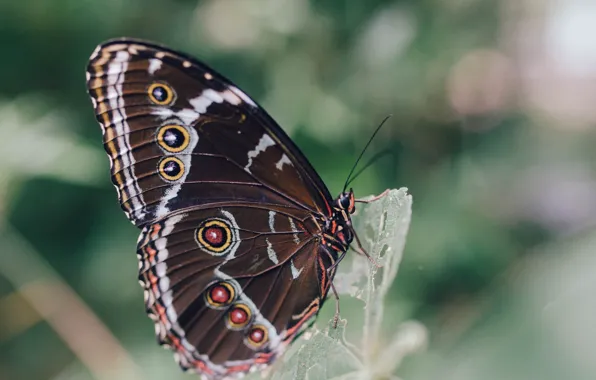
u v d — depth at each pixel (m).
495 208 0.64
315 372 0.34
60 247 0.51
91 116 0.53
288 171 0.36
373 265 0.34
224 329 0.36
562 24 0.83
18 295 0.46
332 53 0.59
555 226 0.62
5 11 0.54
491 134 0.68
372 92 0.59
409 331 0.35
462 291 0.53
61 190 0.51
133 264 0.50
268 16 0.58
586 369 0.33
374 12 0.59
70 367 0.49
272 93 0.57
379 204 0.35
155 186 0.35
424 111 0.61
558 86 0.86
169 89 0.35
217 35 0.59
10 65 0.55
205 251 0.36
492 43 0.68
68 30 0.56
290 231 0.36
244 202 0.36
